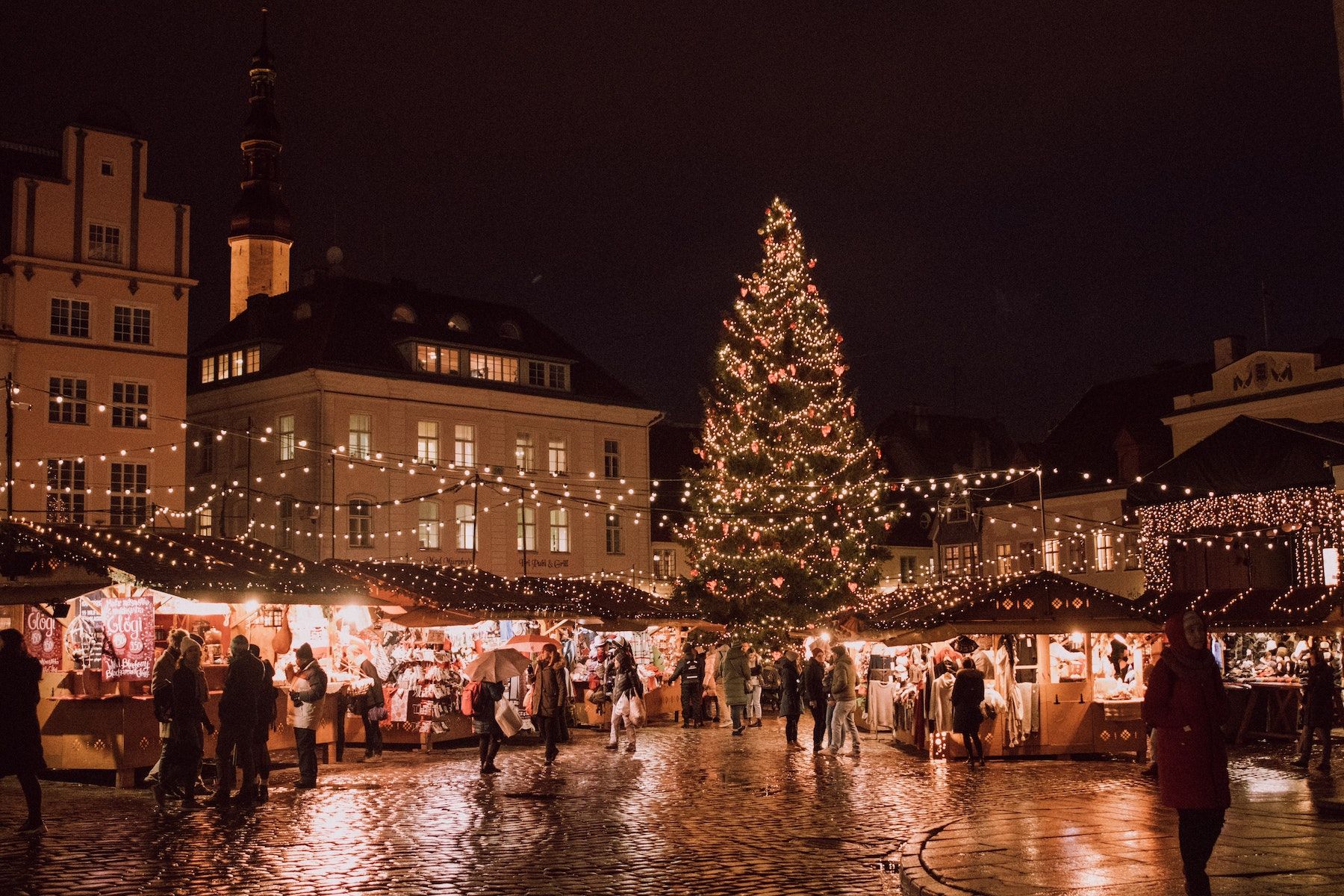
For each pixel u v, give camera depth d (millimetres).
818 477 39344
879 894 10453
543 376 55250
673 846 12750
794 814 15109
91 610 19453
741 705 28047
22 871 11297
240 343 51312
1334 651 28453
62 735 18000
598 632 33875
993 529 55719
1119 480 50188
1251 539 37469
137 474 44594
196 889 10531
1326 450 36250
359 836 13336
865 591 39594
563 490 55125
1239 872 10203
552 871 11398
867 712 30766
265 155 67625
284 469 49281
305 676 17984
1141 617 22750
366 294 52125
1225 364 48719
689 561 40875
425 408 50875
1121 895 9438
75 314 43938
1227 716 9180
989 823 13273
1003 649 22625
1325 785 16938
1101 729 22578
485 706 19969
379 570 27031
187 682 15641
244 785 15828
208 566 20625
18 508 42031
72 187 44219
